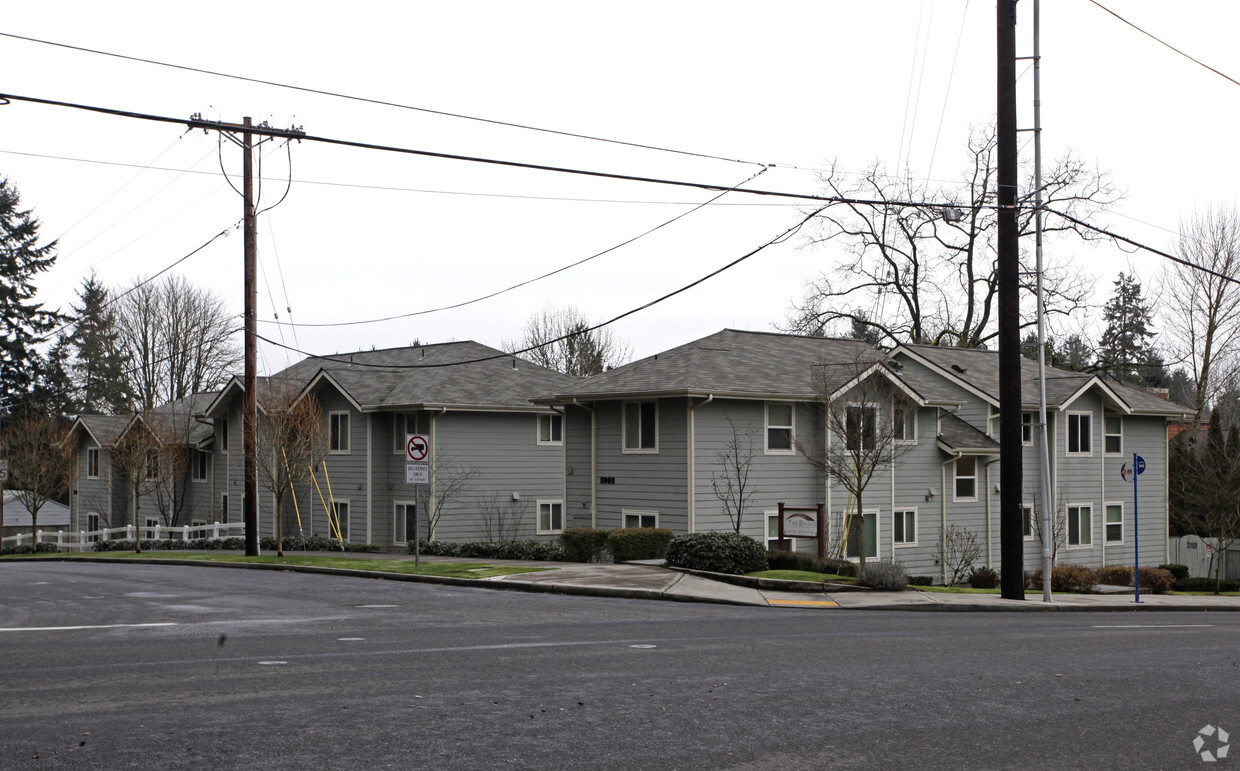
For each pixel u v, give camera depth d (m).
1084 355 69.62
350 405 37.44
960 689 9.27
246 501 28.19
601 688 9.05
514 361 40.50
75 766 6.38
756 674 9.89
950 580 31.45
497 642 12.16
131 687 9.00
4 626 13.82
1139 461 21.67
